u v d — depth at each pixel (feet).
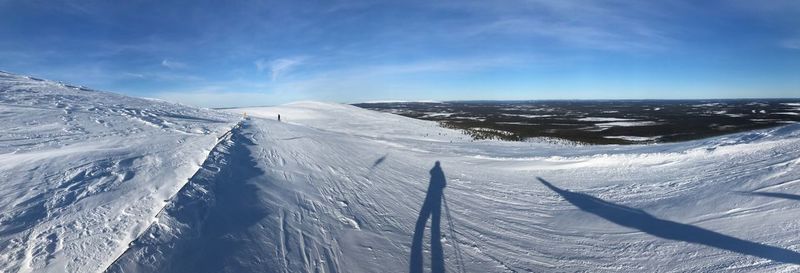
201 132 37.88
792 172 22.70
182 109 66.54
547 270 17.17
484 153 49.52
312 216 20.62
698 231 18.35
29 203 14.80
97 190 17.13
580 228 21.56
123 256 12.22
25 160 19.66
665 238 18.48
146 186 18.52
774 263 14.16
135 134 32.73
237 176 23.38
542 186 31.30
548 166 38.27
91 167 19.79
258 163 28.40
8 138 25.81
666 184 27.02
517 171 37.42
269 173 26.30
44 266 11.41
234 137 36.99
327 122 119.55
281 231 17.95
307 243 17.57
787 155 26.40
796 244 14.96
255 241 16.28
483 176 35.70
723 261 15.20
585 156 39.29
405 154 47.88
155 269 12.35
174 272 12.62
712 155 31.91
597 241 19.57
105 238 13.30
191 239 14.55
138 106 57.06
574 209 24.93
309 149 39.55
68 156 21.11
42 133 28.84
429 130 106.01
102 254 12.34
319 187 25.96
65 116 37.65
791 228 16.29
